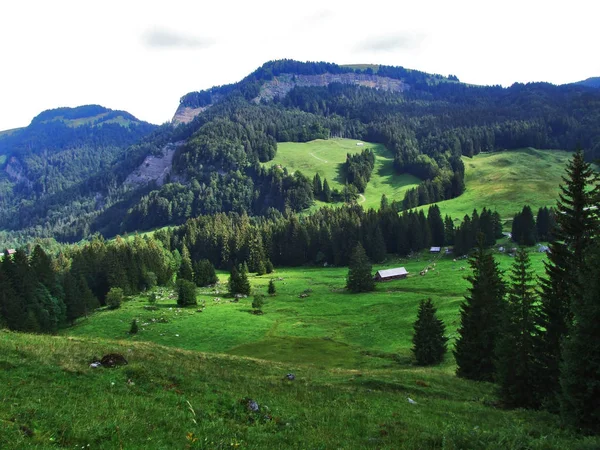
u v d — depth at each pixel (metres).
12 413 16.44
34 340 30.11
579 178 38.44
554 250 38.28
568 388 26.89
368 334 87.75
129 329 96.75
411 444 20.28
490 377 47.97
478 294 49.88
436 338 63.75
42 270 116.31
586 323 26.56
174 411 20.28
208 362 37.75
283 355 76.62
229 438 18.09
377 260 180.00
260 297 118.81
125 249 162.62
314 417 23.77
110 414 18.41
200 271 163.62
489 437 20.84
